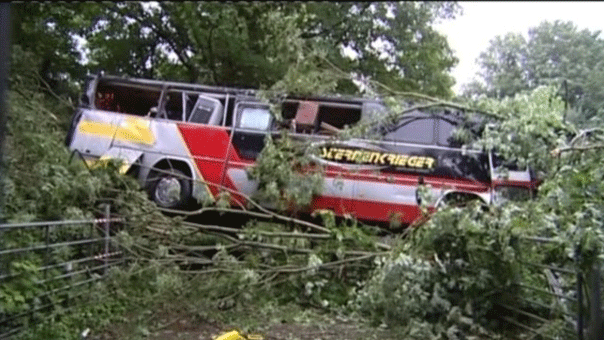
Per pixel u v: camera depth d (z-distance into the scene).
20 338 4.43
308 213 7.80
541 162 6.10
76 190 6.47
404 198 7.76
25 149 6.15
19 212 5.34
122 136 8.40
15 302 4.54
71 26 8.84
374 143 7.87
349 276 6.64
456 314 5.37
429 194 6.81
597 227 4.18
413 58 8.14
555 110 5.91
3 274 4.64
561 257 4.88
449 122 7.77
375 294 5.79
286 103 8.12
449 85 8.21
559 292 4.94
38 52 8.14
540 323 5.21
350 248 6.73
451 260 5.66
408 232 6.45
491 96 6.66
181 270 6.59
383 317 5.71
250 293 6.15
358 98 7.89
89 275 5.95
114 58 10.22
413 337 5.27
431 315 5.55
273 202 7.74
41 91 8.28
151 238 6.94
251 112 8.30
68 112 8.96
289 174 7.55
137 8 7.94
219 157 8.21
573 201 4.48
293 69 7.77
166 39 10.02
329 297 6.34
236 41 9.14
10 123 5.93
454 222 5.60
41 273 5.07
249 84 9.66
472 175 7.49
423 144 7.80
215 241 6.99
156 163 8.36
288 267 6.55
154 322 5.48
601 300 4.25
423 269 5.61
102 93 8.68
